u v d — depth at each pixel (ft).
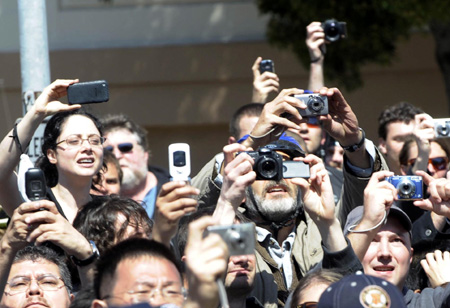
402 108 66.03
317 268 41.70
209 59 116.16
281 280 46.80
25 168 43.27
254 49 115.96
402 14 92.12
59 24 115.96
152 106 116.16
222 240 28.84
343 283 31.60
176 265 32.40
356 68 97.35
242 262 41.42
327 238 40.57
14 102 114.93
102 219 42.29
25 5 55.52
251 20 116.67
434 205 41.93
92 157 49.34
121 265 31.96
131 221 42.45
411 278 48.16
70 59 115.24
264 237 46.83
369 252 43.98
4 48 114.93
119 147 65.41
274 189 47.85
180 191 34.24
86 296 33.83
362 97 116.16
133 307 28.22
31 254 40.45
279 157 40.37
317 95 45.32
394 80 116.47
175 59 116.06
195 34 116.88
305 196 40.78
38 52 55.57
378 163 47.52
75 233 37.93
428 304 43.11
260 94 64.23
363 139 46.88
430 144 60.39
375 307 30.91
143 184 66.44
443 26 100.68
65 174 49.08
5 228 45.65
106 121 66.44
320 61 65.00
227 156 41.81
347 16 95.30
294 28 97.50
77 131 49.16
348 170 47.57
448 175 43.45
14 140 43.70
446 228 48.49
